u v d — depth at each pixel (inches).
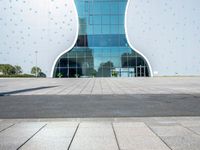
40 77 1973.4
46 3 2011.6
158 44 1987.0
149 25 1989.4
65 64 1983.3
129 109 362.6
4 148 185.3
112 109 363.9
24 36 2010.3
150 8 1995.6
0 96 551.8
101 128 244.8
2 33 2014.0
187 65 1993.1
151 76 1957.4
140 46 1980.8
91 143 195.8
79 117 306.2
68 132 230.1
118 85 929.5
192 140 201.0
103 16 1993.1
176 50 1991.9
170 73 1984.5
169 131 230.8
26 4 2015.3
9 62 2012.8
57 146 189.0
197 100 462.9
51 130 238.1
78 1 2004.2
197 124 259.6
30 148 184.9
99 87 826.2
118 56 1969.7
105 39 1982.0
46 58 2001.7
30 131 234.8
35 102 448.5
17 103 435.8
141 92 631.2
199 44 2004.2
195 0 2010.3
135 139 205.6
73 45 1983.3
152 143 194.4
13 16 2015.3
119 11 1990.7
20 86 904.3
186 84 973.8
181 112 334.3
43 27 2009.1
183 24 2001.7
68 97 526.6
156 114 321.1
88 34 1987.0
